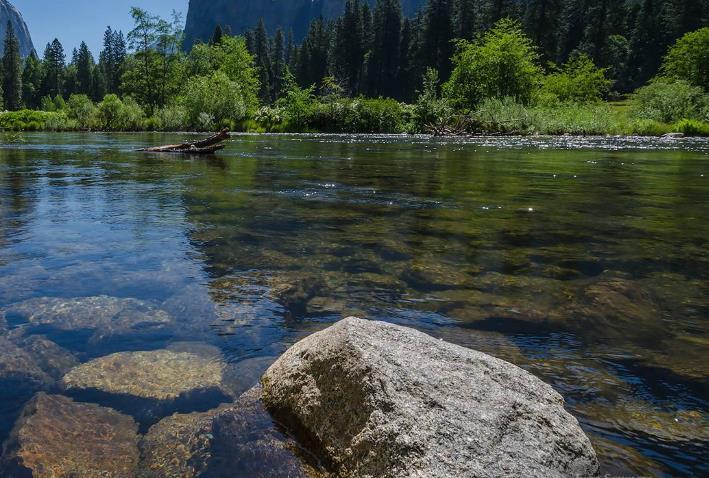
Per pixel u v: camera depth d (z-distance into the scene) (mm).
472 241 5293
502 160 15125
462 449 1698
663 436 2055
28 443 1992
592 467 1824
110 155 15906
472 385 2006
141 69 52906
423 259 4590
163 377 2516
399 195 8336
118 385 2441
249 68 57781
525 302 3564
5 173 10844
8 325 3066
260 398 2281
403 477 1611
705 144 22922
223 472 1844
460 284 3941
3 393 2350
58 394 2350
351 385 1950
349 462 1784
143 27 52062
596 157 16156
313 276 4066
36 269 4133
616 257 4727
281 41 112812
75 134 32062
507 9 64375
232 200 7629
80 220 6039
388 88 86000
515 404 1960
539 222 6277
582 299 3625
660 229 5938
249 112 42688
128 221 6012
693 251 4938
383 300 3580
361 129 38312
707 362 2717
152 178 10211
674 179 10680
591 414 2201
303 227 5832
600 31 68062
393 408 1802
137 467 1872
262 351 2801
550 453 1789
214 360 2693
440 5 72812
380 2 88438
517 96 40188
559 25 65875
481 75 41469
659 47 71625
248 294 3650
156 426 2121
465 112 36688
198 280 3934
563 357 2758
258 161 14445
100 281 3875
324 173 11508
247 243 5066
